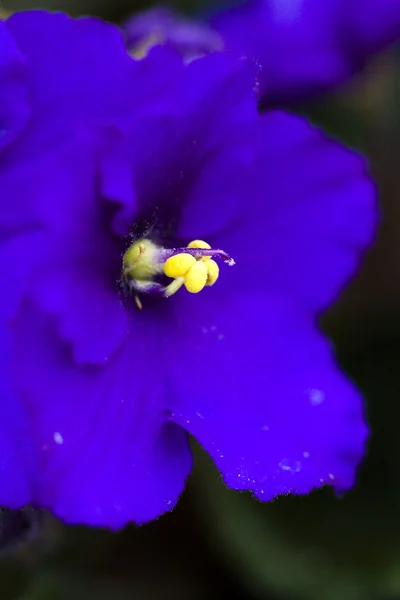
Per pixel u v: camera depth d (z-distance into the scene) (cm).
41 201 14
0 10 16
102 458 14
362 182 16
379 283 21
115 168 14
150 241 15
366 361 20
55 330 14
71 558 19
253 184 16
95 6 20
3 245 14
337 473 15
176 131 15
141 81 15
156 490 14
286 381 15
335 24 19
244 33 19
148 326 15
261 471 15
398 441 19
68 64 14
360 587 18
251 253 16
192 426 15
